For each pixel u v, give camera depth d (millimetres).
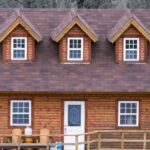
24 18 46250
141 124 45781
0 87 44875
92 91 44969
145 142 44500
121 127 45688
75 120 45625
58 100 45531
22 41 46500
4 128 45438
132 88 45219
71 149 45656
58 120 45531
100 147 44656
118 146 45500
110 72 46062
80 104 45625
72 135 43281
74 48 46500
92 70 46156
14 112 45500
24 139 44781
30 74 45781
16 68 46062
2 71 45875
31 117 45469
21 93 45250
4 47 46375
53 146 44281
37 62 46469
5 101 45406
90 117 45594
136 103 45750
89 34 46250
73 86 45125
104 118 45625
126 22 46156
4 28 46344
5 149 44125
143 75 46000
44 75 45750
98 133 44219
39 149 44406
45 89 44938
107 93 45312
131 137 45594
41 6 77312
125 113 45719
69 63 46469
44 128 45469
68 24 46031
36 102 45469
